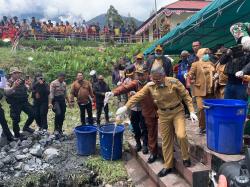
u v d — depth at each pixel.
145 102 3.89
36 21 18.81
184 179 3.50
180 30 6.41
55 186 4.48
